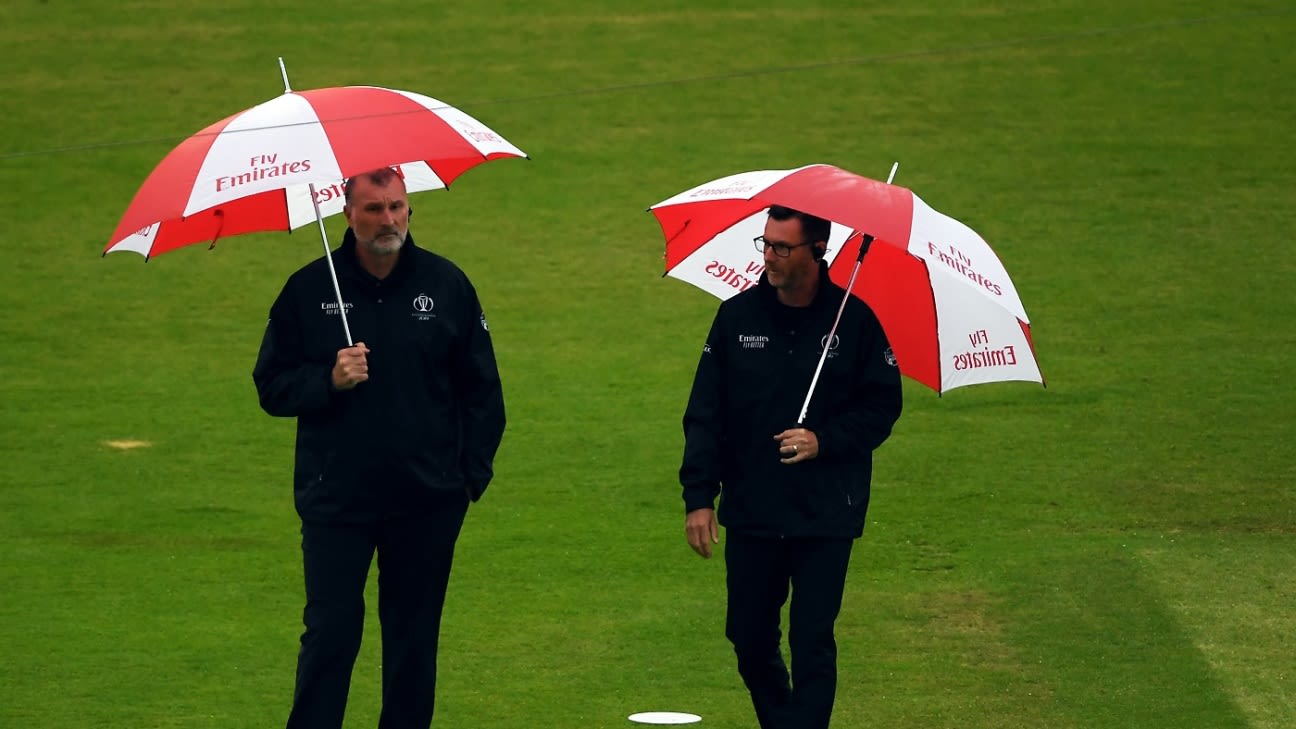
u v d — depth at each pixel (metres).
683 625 27.28
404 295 19.19
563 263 54.19
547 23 77.50
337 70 71.38
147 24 76.88
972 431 38.97
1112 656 25.28
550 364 45.34
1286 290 49.84
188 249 55.84
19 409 41.47
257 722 22.62
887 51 73.19
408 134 18.66
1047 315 48.16
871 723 22.56
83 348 46.69
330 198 21.94
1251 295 49.47
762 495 19.73
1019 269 52.03
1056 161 61.84
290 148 18.20
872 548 31.19
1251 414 39.66
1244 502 33.62
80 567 30.38
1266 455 36.69
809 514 19.62
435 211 58.91
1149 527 32.19
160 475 36.53
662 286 52.31
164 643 26.22
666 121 66.75
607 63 72.38
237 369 45.09
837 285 20.53
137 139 64.31
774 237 19.33
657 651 25.98
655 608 28.20
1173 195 58.38
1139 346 45.38
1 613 27.64
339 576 19.00
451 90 69.38
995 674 24.56
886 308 20.64
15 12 78.12
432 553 19.41
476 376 19.62
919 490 34.84
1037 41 74.06
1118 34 74.62
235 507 34.38
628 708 23.38
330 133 18.34
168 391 43.12
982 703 23.33
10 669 24.81
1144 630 26.42
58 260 54.12
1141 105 67.06
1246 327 46.78
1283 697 23.41
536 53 73.62
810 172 19.48
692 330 48.47
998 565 30.05
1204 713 22.80
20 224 57.16
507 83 70.25
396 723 19.78
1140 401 40.91
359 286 19.19
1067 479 35.38
